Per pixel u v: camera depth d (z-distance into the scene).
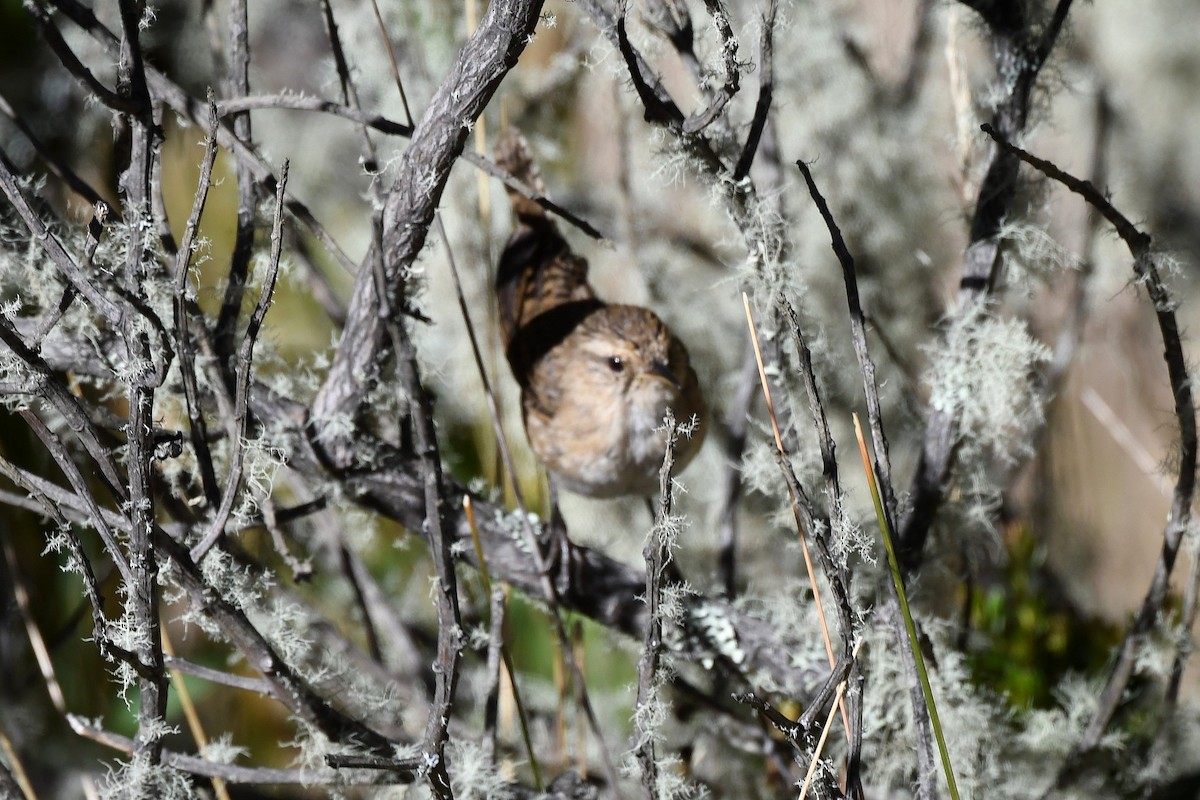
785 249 6.78
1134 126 10.46
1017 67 6.66
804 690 6.97
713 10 5.37
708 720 8.16
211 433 6.30
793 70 8.84
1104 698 6.70
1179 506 6.32
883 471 5.05
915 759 6.67
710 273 9.86
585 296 9.84
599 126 10.26
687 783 6.97
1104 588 10.12
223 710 9.54
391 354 6.54
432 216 6.00
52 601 8.58
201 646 9.70
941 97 9.53
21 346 4.61
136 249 5.05
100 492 7.97
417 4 9.11
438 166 5.82
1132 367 10.73
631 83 5.98
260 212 6.81
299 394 8.12
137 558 4.90
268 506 6.28
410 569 10.06
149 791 5.76
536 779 5.78
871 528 7.29
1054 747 7.25
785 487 6.91
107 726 8.74
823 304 8.88
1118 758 7.09
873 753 6.85
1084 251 9.20
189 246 5.11
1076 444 10.12
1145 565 10.20
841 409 8.85
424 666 8.66
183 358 5.43
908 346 9.20
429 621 9.84
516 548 7.21
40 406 7.49
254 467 6.10
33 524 8.37
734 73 5.37
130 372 4.82
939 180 9.42
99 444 4.85
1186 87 10.48
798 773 7.24
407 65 9.26
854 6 10.07
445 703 5.02
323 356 7.07
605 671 9.56
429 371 7.56
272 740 9.55
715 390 9.75
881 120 9.18
